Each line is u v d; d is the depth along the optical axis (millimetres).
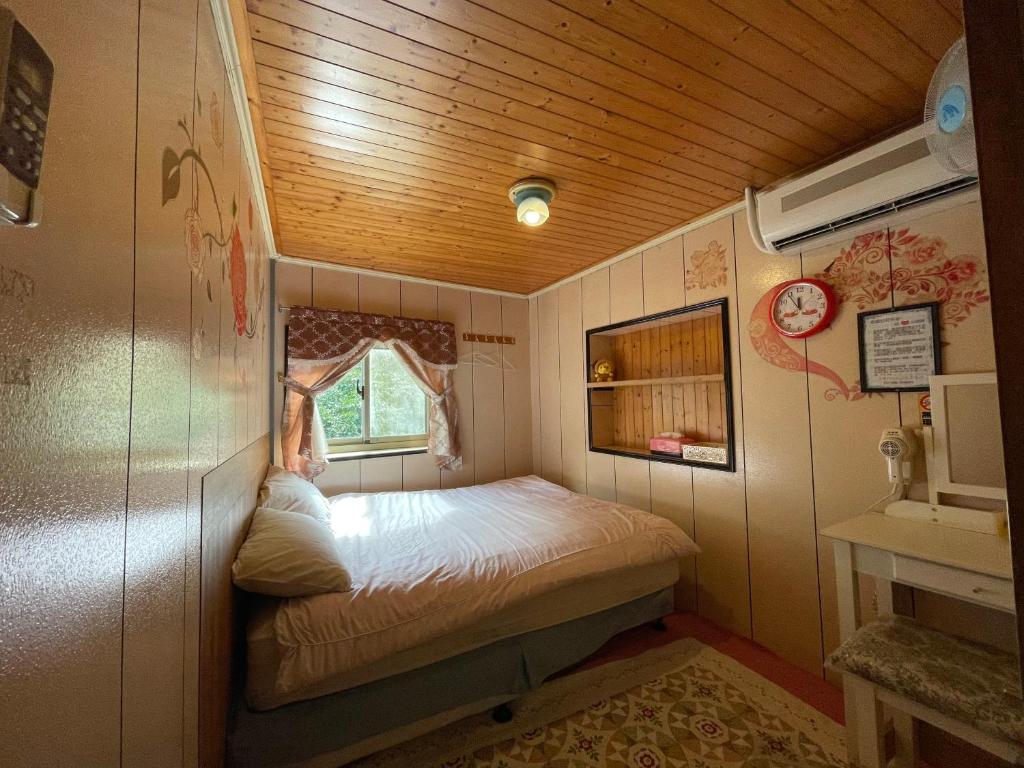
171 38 731
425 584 1532
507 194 2084
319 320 2963
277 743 1256
